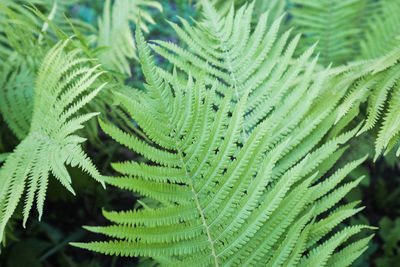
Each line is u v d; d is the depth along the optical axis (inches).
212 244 43.1
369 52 68.6
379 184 93.4
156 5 73.7
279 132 48.6
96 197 81.8
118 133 40.9
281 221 43.7
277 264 42.9
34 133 49.6
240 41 52.7
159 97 43.1
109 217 40.2
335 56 72.9
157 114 43.0
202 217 43.1
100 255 83.0
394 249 85.8
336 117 49.4
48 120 48.9
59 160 45.8
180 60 51.4
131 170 41.1
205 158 43.3
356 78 54.1
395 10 68.6
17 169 47.9
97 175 42.6
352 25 74.6
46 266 80.3
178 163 42.9
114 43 75.5
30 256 74.8
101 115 59.4
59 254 81.5
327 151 47.9
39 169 46.6
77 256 83.0
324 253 43.0
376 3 75.1
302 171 47.6
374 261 80.1
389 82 51.3
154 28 94.3
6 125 63.6
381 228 85.4
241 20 53.5
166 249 42.2
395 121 48.5
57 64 50.3
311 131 49.2
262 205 43.1
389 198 92.7
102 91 56.4
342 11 72.7
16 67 64.0
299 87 49.4
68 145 46.2
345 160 61.5
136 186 41.2
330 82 55.9
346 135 48.3
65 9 80.1
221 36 53.1
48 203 80.7
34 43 59.6
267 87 50.8
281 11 76.3
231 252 43.2
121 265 81.6
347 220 78.9
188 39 52.9
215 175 43.3
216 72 51.9
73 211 83.0
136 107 41.9
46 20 53.0
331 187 47.5
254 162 43.4
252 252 43.5
